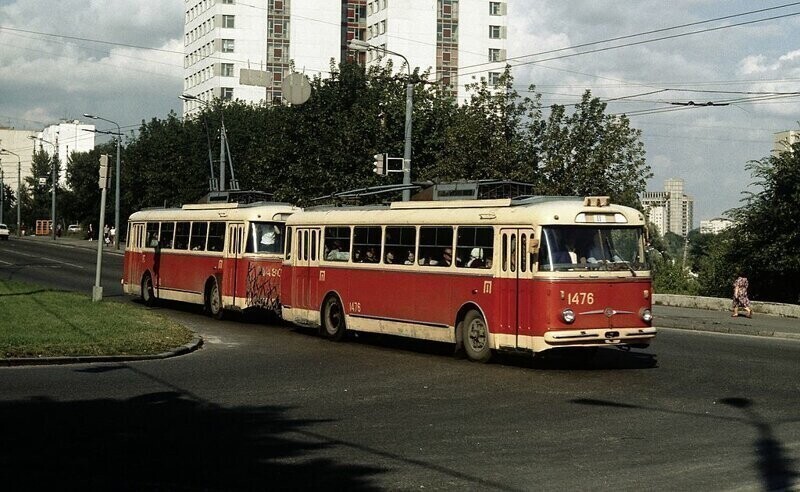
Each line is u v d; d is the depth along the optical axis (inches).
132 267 1257.4
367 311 794.8
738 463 339.3
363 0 4372.5
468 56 4192.9
